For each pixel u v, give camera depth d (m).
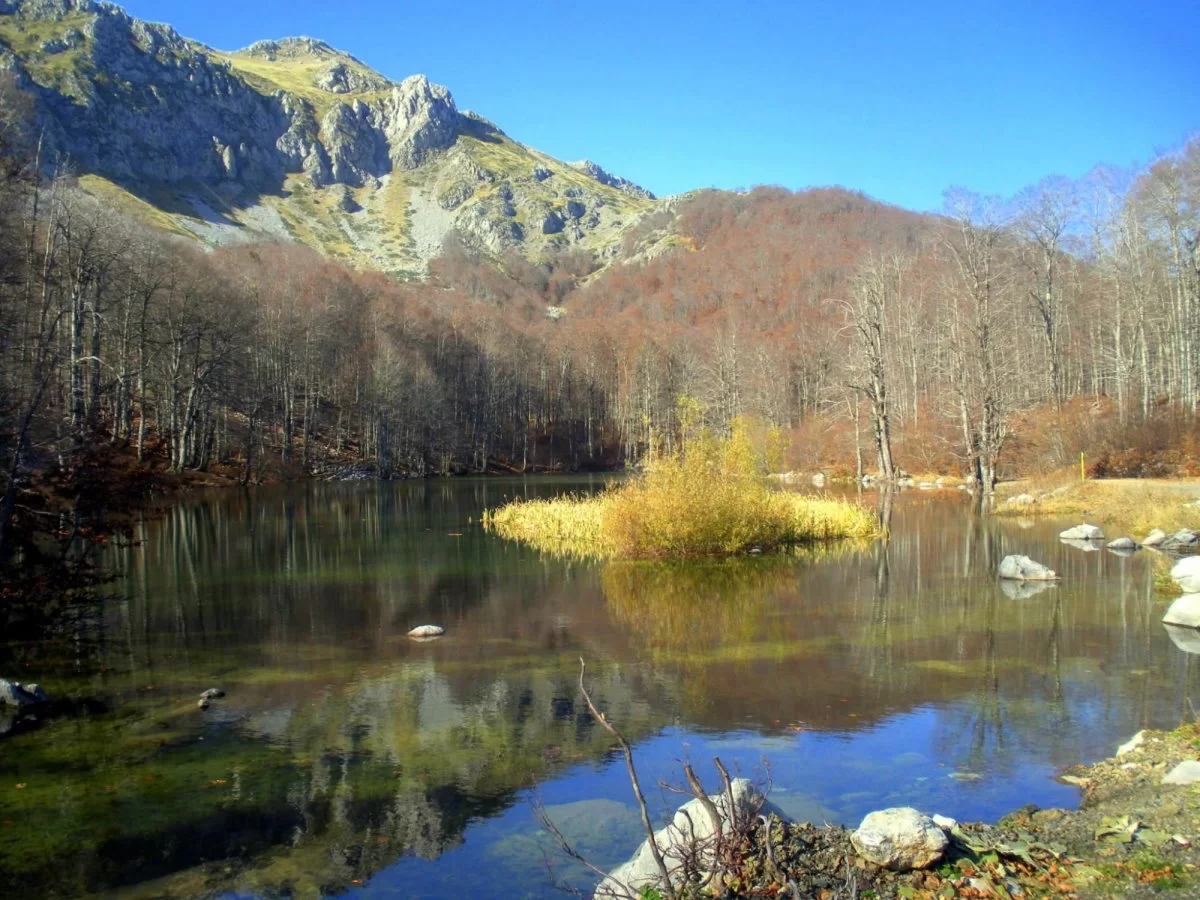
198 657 11.93
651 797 7.16
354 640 12.92
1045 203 47.09
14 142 25.12
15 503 12.88
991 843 5.77
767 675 10.84
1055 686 10.19
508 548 23.58
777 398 68.12
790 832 5.82
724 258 143.12
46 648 12.49
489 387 82.81
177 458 46.81
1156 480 32.88
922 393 60.00
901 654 11.80
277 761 8.04
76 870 6.02
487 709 9.58
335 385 69.31
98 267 35.91
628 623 14.02
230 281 58.66
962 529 26.78
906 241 119.00
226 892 5.72
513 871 5.94
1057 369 48.31
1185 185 39.25
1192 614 13.20
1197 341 40.56
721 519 22.00
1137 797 6.58
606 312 145.00
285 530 28.22
